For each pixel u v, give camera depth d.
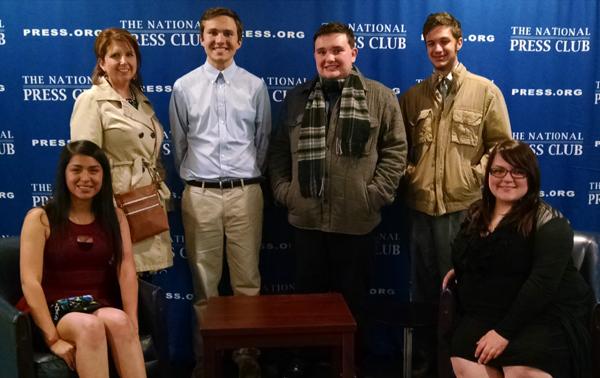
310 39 2.90
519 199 2.04
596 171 3.02
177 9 2.86
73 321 2.01
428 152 2.64
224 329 2.05
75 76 2.87
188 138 2.71
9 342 1.94
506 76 2.94
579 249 2.27
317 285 2.71
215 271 2.76
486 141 2.64
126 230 2.33
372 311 2.59
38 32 2.84
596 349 1.99
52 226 2.19
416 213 2.75
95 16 2.84
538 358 1.92
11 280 2.29
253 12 2.87
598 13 2.91
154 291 2.25
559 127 2.98
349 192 2.54
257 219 2.74
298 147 2.59
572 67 2.94
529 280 1.96
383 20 2.90
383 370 2.92
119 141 2.44
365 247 2.65
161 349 2.25
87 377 1.99
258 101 2.70
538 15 2.90
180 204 3.00
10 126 2.90
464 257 2.13
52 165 2.94
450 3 2.89
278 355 2.90
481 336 2.04
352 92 2.54
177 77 2.91
